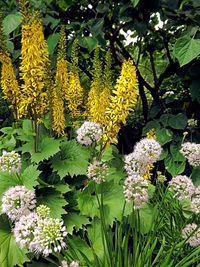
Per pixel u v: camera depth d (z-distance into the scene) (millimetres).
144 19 3207
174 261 1951
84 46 3189
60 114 3107
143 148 2025
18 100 3047
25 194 1651
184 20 3279
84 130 2389
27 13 2541
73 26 3361
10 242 2316
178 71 3904
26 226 1422
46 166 3123
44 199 2662
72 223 2596
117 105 2469
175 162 3688
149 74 6230
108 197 2762
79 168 2887
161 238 2533
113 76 4691
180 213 2670
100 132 2439
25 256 2254
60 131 3359
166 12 3250
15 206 1659
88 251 2338
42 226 1351
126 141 4656
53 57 3803
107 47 4199
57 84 3160
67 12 3805
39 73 2539
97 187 2797
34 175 2518
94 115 3066
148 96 6363
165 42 4031
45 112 3377
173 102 4312
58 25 3625
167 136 3697
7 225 2496
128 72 2350
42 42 2512
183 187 2148
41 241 1283
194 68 3602
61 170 2828
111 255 1938
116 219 2805
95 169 2227
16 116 3312
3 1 3703
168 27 3395
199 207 2285
